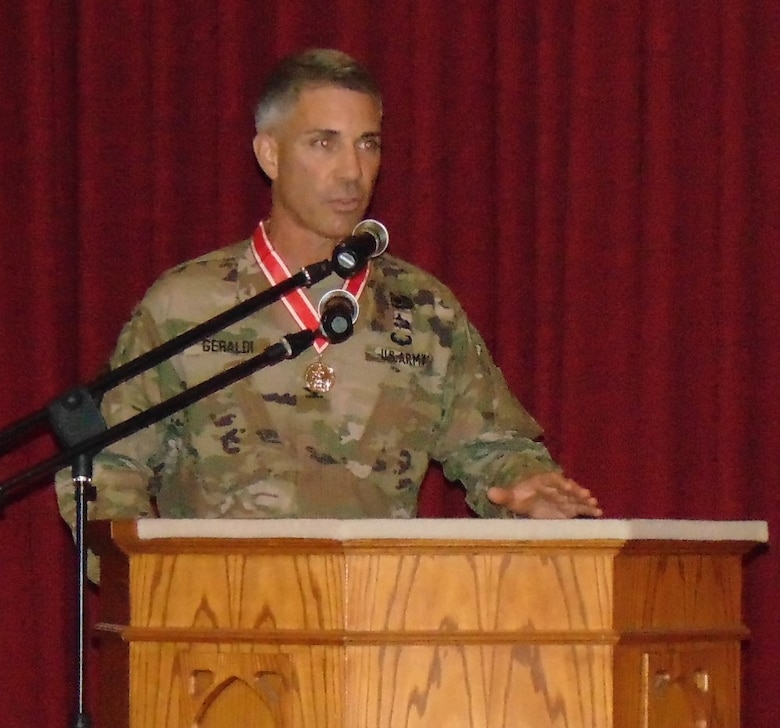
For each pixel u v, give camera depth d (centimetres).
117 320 1087
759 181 1116
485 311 1120
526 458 855
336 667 589
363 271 880
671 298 1109
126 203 1094
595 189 1109
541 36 1114
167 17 1102
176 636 611
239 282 876
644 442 1103
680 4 1120
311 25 1113
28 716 1059
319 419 851
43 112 1077
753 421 1112
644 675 621
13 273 1076
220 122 1104
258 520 601
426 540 588
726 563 681
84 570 643
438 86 1112
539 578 603
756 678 1095
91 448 653
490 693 594
